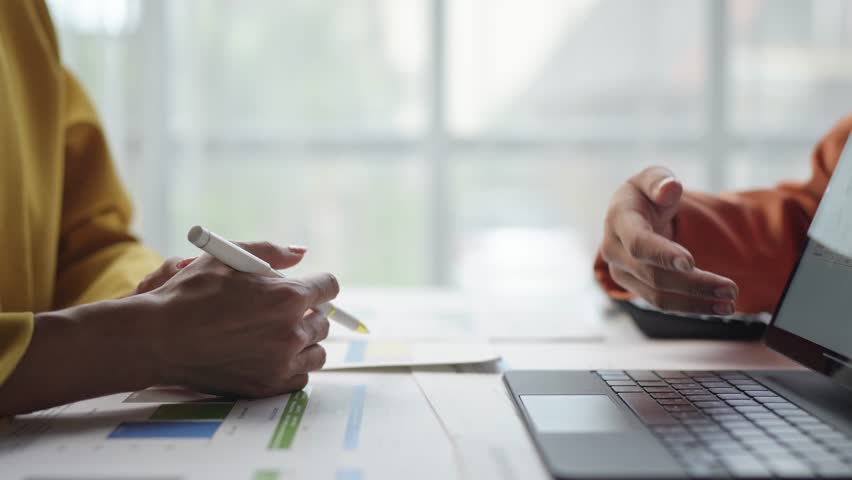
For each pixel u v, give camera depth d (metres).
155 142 2.19
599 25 2.22
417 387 0.54
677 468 0.35
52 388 0.45
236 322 0.48
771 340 0.60
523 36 2.22
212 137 2.22
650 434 0.40
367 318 0.88
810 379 0.54
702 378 0.54
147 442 0.41
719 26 2.20
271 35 2.22
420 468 0.37
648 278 0.61
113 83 2.16
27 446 0.40
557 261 2.27
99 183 0.84
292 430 0.43
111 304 0.47
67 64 2.14
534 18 2.22
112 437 0.42
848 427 0.42
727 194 0.81
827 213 0.58
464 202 2.27
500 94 2.24
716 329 0.74
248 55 2.22
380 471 0.37
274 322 0.49
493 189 2.26
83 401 0.50
